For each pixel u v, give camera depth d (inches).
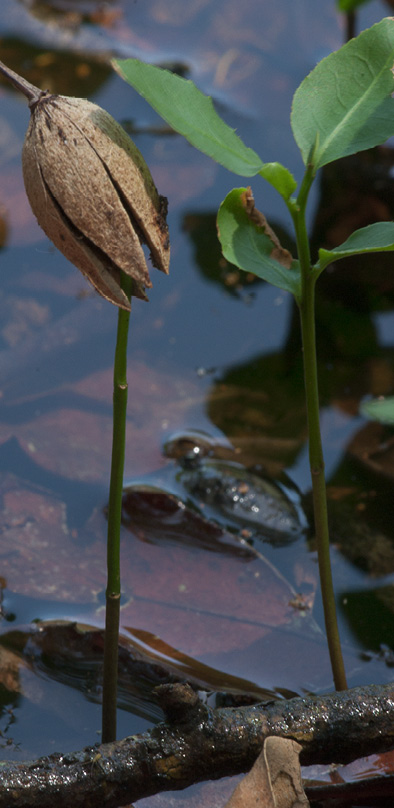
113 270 10.4
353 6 17.9
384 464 13.4
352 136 10.9
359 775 11.3
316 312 15.8
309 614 12.3
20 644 12.0
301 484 13.3
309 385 11.2
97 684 11.8
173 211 17.9
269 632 12.2
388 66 11.0
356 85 11.0
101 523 12.9
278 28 23.0
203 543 12.7
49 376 14.6
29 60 21.3
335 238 17.1
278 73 21.5
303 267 11.0
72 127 10.3
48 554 12.6
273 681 11.9
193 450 13.5
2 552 12.6
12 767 10.8
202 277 16.6
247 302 16.2
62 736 11.5
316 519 11.4
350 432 13.7
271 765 10.9
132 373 14.7
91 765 10.9
